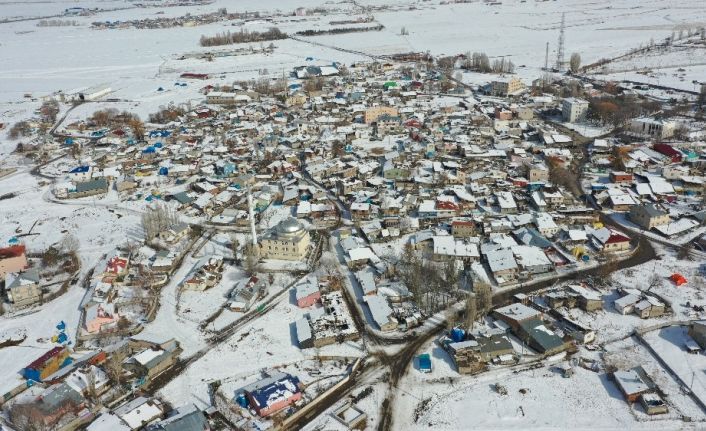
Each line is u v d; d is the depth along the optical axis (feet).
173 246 461.78
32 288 385.70
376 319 351.46
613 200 497.87
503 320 345.51
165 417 280.92
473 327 342.85
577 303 362.53
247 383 304.71
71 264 430.61
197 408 285.43
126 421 272.31
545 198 499.92
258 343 339.36
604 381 297.53
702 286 375.86
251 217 424.46
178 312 373.20
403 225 473.67
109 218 520.83
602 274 388.37
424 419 277.44
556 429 267.59
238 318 365.40
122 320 356.79
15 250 426.92
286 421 276.00
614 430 265.13
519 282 392.27
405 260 418.10
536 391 292.40
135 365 312.91
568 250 428.97
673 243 437.99
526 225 467.11
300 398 291.38
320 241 465.06
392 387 299.99
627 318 348.38
